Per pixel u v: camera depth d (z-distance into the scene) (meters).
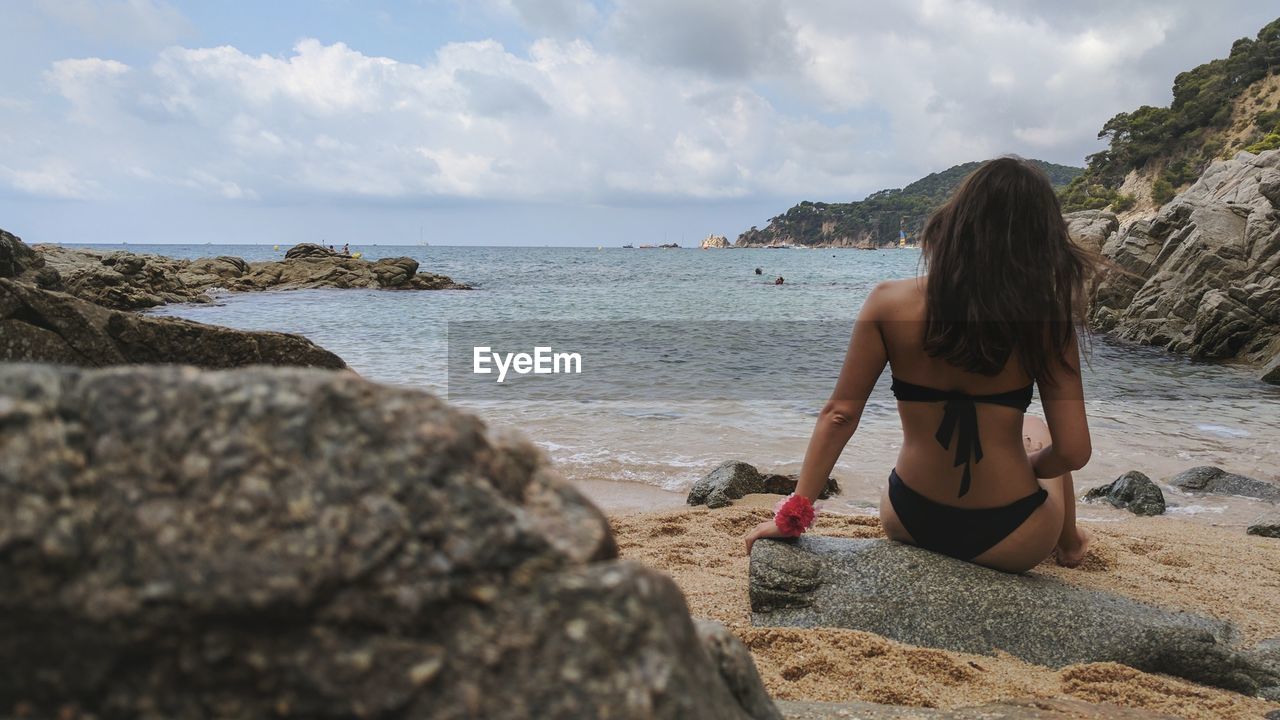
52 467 0.90
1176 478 7.00
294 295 34.25
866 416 9.70
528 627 0.97
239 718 0.91
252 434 0.98
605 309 29.75
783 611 3.24
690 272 63.72
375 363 14.90
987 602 3.06
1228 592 3.73
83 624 0.88
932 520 3.33
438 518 0.99
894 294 3.20
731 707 1.16
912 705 2.42
